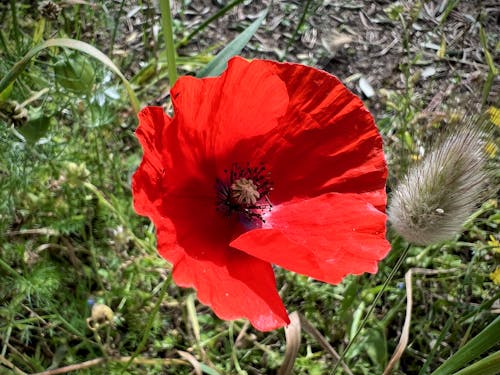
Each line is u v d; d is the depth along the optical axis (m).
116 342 0.20
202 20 0.30
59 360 0.19
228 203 0.16
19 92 0.22
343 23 0.31
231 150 0.16
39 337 0.20
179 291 0.22
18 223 0.21
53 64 0.19
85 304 0.20
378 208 0.16
